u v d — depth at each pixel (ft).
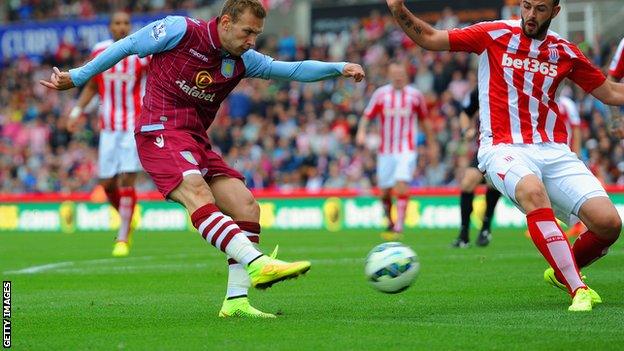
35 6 171.63
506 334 28.27
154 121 32.83
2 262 62.95
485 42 35.73
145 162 32.83
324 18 143.33
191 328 30.58
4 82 156.56
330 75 34.19
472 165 69.72
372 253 32.89
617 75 46.29
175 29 32.19
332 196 108.17
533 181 34.04
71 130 68.13
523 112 35.55
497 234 86.99
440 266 53.62
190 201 31.81
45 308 37.27
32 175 136.77
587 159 105.19
